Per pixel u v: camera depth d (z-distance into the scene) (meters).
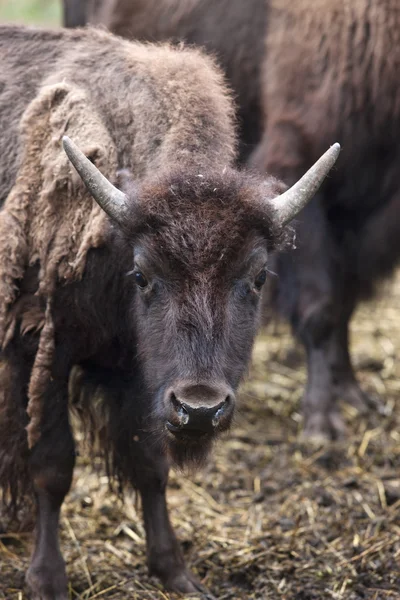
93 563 18.03
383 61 22.83
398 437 23.78
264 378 27.30
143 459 17.03
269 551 18.39
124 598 16.77
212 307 14.36
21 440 16.44
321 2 23.27
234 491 21.20
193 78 16.88
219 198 14.59
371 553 18.30
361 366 28.03
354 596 16.91
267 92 24.33
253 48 25.20
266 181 16.09
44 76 17.80
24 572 17.47
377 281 25.36
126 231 14.98
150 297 14.99
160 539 17.27
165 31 26.50
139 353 15.79
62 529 19.19
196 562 18.14
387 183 23.72
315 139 23.38
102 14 27.97
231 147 16.84
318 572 17.72
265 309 23.84
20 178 16.75
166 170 15.29
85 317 16.34
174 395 14.29
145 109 16.62
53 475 16.41
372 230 24.14
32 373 16.20
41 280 16.28
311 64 23.36
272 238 15.20
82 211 16.17
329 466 22.31
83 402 17.69
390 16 22.72
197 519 19.91
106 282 16.20
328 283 23.59
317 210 23.45
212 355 14.34
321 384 23.89
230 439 23.61
